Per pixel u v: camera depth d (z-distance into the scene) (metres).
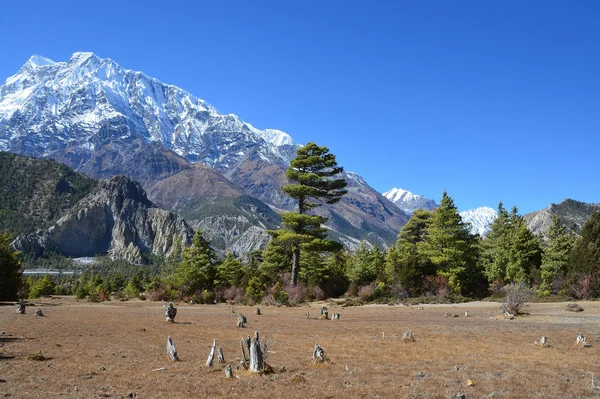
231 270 62.59
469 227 54.22
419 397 11.06
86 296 76.19
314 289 54.47
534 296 45.50
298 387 11.85
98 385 12.00
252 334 22.14
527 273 51.62
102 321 27.73
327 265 61.56
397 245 69.81
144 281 107.62
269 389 11.66
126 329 23.67
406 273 50.28
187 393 11.29
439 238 53.12
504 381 12.62
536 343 18.88
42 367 14.00
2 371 13.38
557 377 13.10
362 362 15.18
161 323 27.06
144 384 12.14
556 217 53.50
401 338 20.66
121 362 14.98
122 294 77.62
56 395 10.99
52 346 17.81
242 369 13.86
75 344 18.47
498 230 65.94
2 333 21.06
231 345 18.73
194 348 17.88
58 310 37.62
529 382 12.51
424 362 15.19
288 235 53.56
